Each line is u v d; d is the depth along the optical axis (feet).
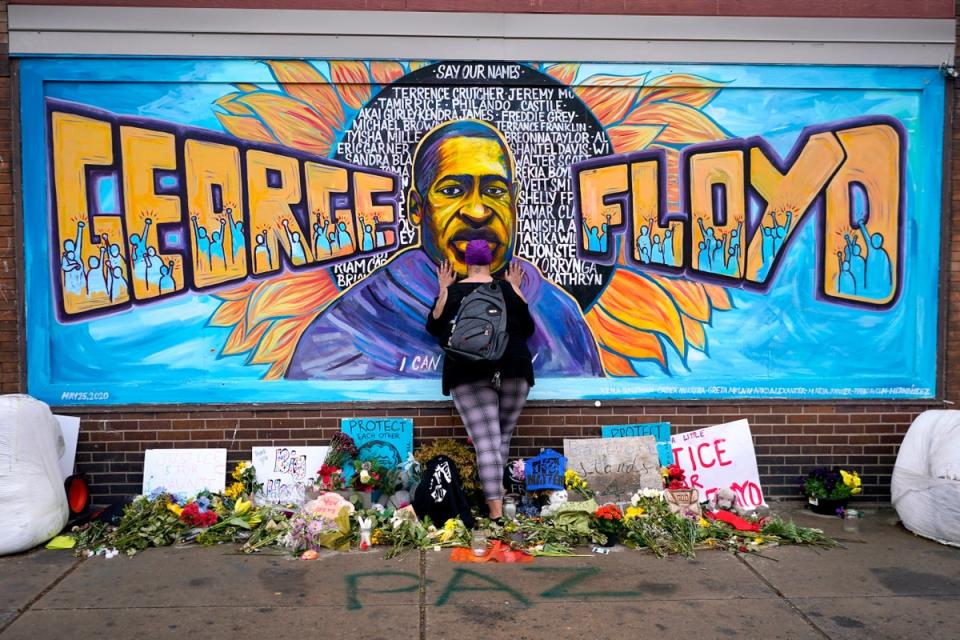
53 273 17.67
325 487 16.92
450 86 18.01
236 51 17.63
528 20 17.90
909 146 18.44
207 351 17.94
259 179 17.87
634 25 18.01
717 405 18.43
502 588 13.48
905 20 18.17
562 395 18.33
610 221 18.29
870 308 18.61
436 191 18.11
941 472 15.80
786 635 11.82
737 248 18.43
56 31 17.37
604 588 13.51
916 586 13.66
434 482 16.33
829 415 18.60
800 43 18.16
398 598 13.06
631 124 18.20
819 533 16.06
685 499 16.85
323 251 18.02
